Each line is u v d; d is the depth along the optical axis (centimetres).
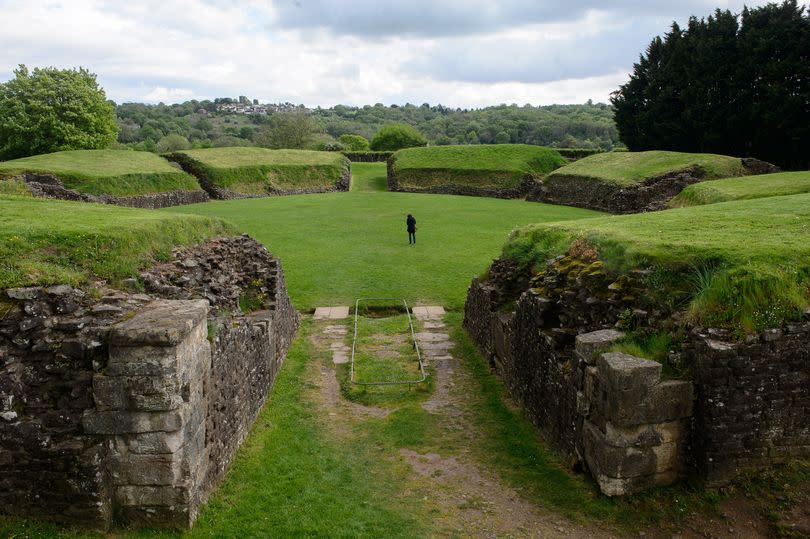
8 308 815
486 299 1608
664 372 875
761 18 5012
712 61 5144
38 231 1073
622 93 6097
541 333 1155
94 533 775
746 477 838
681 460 861
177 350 771
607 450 850
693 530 793
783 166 4909
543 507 885
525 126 15838
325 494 930
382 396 1347
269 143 10200
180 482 791
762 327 844
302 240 3097
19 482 783
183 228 1417
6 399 776
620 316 1015
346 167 6631
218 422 952
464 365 1572
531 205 4791
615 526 820
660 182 4191
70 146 6231
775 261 986
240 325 1140
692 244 1109
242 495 914
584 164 5375
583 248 1292
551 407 1088
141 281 1067
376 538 822
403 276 2394
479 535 828
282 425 1189
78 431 783
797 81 4634
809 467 845
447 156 6431
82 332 803
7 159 6216
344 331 1831
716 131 5159
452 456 1064
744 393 830
